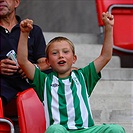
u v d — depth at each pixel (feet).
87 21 68.18
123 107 39.78
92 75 33.01
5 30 36.99
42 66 36.63
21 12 60.13
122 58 50.24
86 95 32.40
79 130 31.17
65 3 66.64
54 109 31.81
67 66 32.63
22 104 31.78
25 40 32.09
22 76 35.63
